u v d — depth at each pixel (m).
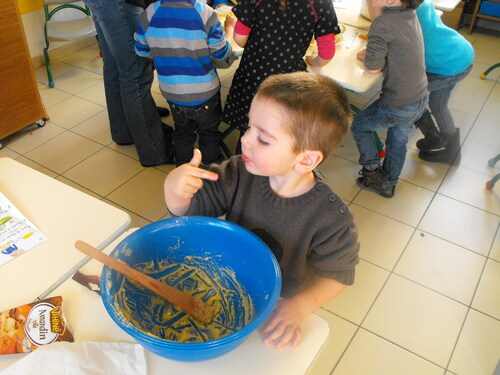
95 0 1.90
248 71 1.89
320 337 0.81
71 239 0.95
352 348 1.65
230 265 0.90
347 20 2.33
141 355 0.74
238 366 0.75
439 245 2.08
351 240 0.88
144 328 0.80
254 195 0.91
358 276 1.91
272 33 1.75
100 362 0.72
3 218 0.99
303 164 0.82
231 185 0.92
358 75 1.81
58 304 0.81
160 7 1.79
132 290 0.82
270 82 0.80
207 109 2.10
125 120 2.52
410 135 2.81
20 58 2.46
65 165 2.47
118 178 2.40
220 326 0.84
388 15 1.75
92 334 0.78
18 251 0.92
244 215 0.93
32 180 1.11
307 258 0.95
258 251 0.81
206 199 0.93
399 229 2.15
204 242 0.88
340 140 0.84
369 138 2.20
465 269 1.97
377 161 2.27
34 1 3.19
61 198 1.06
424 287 1.88
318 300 0.87
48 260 0.91
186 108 2.07
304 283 0.99
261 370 0.75
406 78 1.86
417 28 1.82
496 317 1.78
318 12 1.68
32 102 2.64
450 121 2.48
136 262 0.83
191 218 0.85
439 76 2.25
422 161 2.60
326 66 1.87
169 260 0.89
